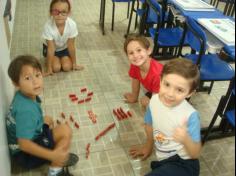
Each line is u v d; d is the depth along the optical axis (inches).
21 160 54.4
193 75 45.5
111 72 96.6
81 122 72.4
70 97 81.7
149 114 54.7
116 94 84.8
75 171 58.8
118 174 59.0
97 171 59.2
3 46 65.5
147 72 70.0
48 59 90.4
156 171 49.1
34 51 105.7
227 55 61.1
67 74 93.2
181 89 45.4
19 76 48.2
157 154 54.5
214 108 82.0
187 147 46.0
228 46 61.9
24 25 127.9
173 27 103.2
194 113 48.2
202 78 70.1
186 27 76.6
